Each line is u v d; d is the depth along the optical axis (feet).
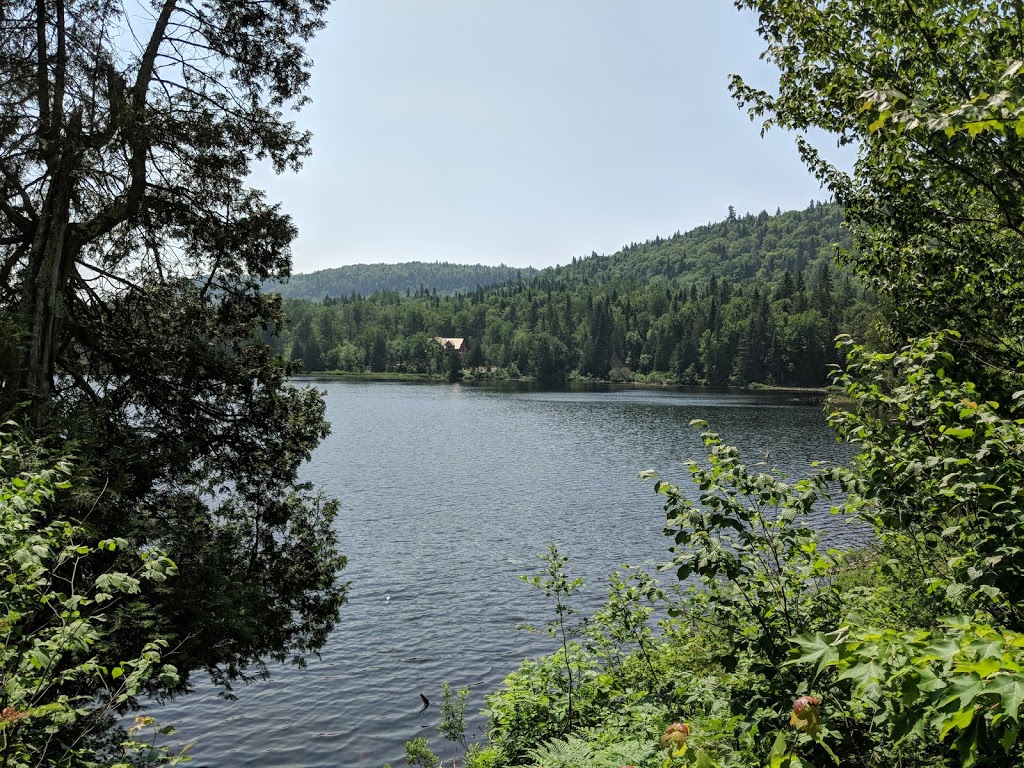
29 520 16.14
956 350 21.39
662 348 510.17
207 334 42.80
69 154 32.07
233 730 43.06
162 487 40.19
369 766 38.93
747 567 14.51
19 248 35.40
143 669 14.88
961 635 8.16
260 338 44.80
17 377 29.19
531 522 94.48
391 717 44.37
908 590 17.74
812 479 14.97
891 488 14.02
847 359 15.93
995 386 20.39
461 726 30.25
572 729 21.74
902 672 7.52
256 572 40.91
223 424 42.65
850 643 8.54
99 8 35.14
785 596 14.20
